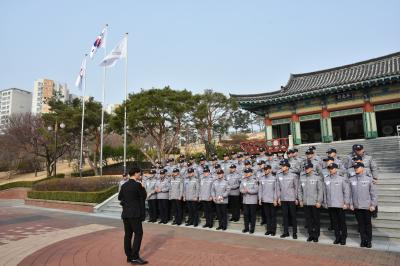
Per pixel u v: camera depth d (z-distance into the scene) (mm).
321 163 10586
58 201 19531
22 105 75250
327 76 25156
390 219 9070
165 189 12578
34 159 41000
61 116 35594
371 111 19828
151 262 6984
